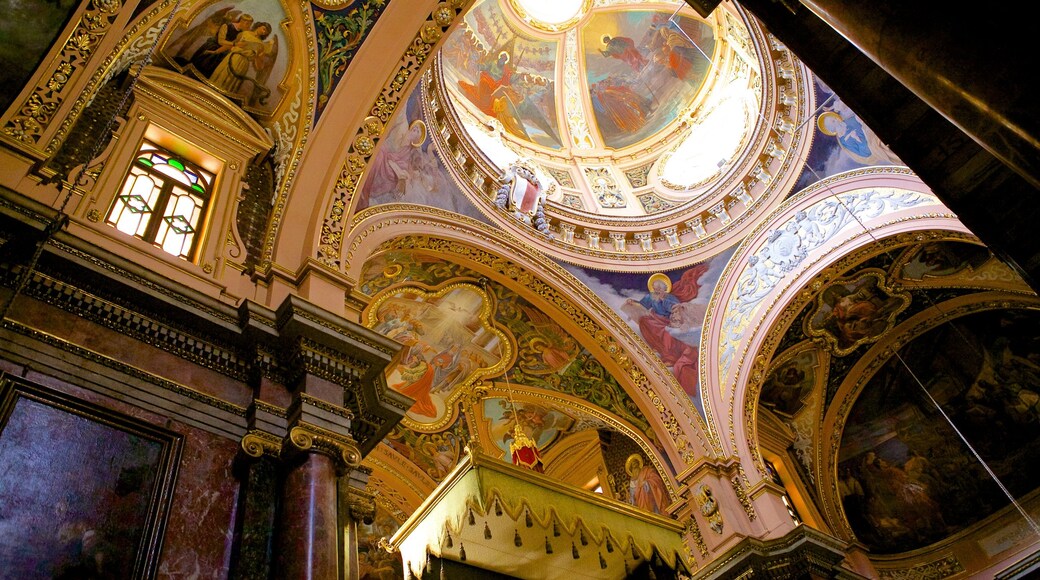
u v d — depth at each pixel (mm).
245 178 8570
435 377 13094
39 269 5859
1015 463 13961
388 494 13359
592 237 13805
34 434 5266
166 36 8211
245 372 6742
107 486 5383
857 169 12516
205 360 6562
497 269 12125
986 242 4957
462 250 11711
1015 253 4832
